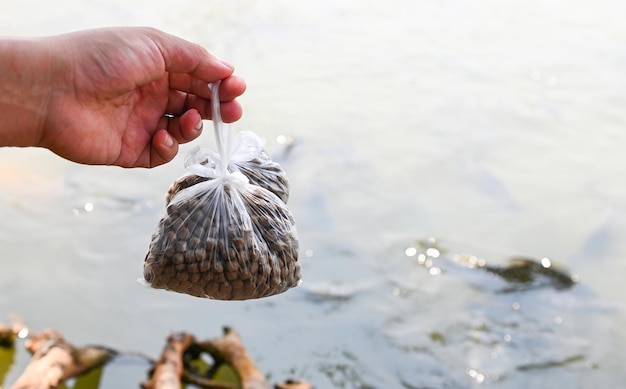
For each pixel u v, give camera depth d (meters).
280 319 1.30
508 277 1.40
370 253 1.44
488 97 1.91
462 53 2.09
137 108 0.73
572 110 1.88
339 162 1.65
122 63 0.67
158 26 2.05
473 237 1.49
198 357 1.19
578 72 2.04
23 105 0.66
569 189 1.62
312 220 1.50
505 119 1.83
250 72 1.93
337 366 1.22
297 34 2.12
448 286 1.38
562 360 1.24
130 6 2.13
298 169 1.62
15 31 1.95
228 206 0.68
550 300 1.36
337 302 1.34
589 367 1.23
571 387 1.20
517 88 1.96
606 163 1.70
